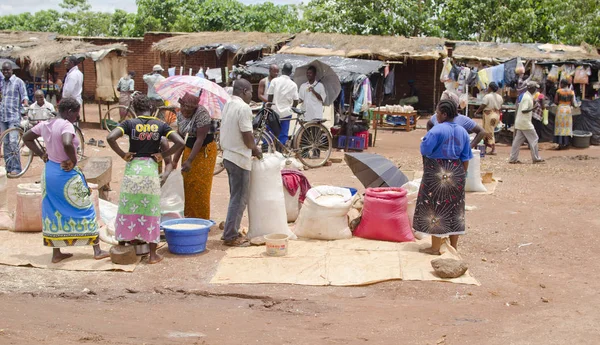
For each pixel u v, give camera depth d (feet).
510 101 63.41
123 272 21.22
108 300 18.97
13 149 37.60
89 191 21.81
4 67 37.99
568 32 88.79
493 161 48.11
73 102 21.15
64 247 23.63
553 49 73.41
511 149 51.13
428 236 25.21
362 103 49.42
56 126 20.95
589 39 86.53
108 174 29.40
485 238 26.23
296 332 16.43
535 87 46.73
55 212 21.34
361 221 25.22
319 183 37.45
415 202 25.26
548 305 18.83
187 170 24.29
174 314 17.84
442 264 20.95
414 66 89.92
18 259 22.06
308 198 25.08
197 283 20.30
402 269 21.47
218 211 30.30
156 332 16.20
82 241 21.71
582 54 70.95
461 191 22.61
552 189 36.91
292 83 40.22
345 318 17.58
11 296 18.93
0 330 15.52
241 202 24.08
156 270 21.44
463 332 16.43
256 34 77.20
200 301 19.06
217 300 19.13
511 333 16.39
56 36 83.05
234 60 79.71
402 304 18.83
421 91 90.33
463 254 24.02
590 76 64.95
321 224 24.67
